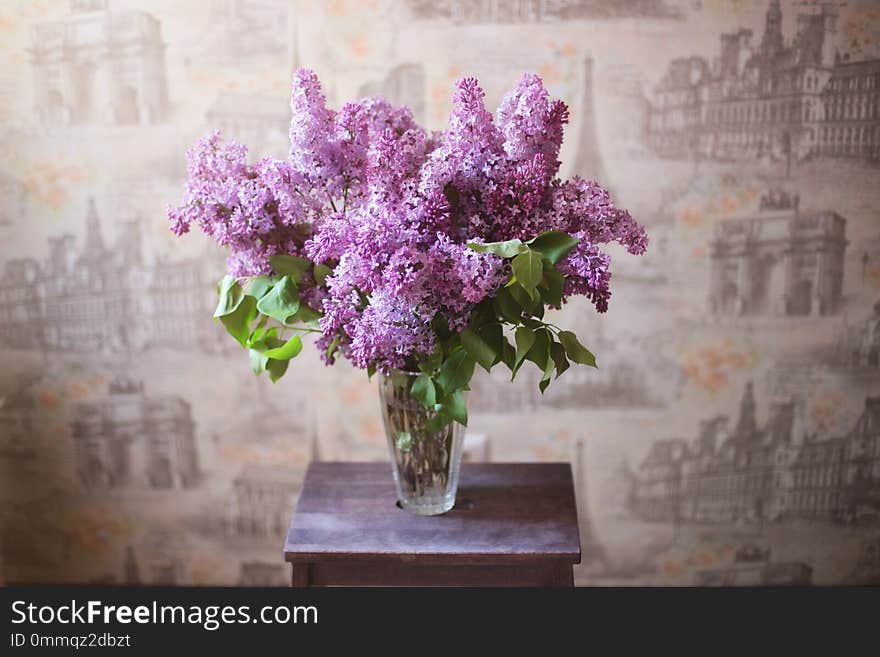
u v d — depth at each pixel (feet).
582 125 7.57
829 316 7.82
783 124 7.51
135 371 8.10
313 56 7.53
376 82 7.55
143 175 7.73
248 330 5.70
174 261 7.88
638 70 7.47
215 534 8.45
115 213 7.80
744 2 7.34
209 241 7.82
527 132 5.14
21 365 8.10
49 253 7.88
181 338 8.03
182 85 7.59
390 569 5.69
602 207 5.13
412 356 5.44
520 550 5.51
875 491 8.16
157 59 7.55
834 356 7.90
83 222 7.82
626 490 8.23
